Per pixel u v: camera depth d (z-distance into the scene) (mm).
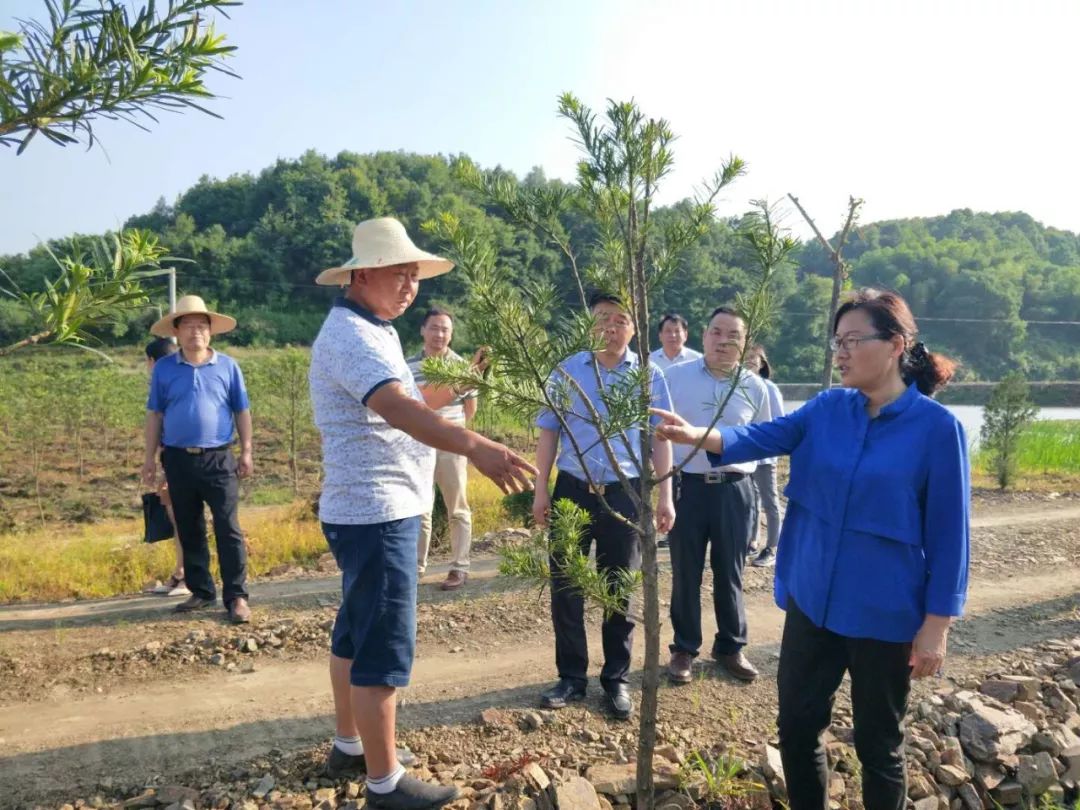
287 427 17250
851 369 2578
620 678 4023
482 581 6496
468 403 6168
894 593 2531
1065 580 6637
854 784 3424
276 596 6273
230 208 84062
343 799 3213
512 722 3885
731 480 4391
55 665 4711
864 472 2564
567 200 2461
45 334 1562
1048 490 12039
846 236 10070
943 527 2484
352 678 2965
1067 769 3740
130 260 1615
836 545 2605
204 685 4473
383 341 2883
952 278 86000
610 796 3270
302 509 10141
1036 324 88938
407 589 2994
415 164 93875
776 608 5895
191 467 5438
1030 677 4383
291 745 3719
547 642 5145
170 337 6273
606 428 2475
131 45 1500
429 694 4293
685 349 6906
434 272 3285
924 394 2689
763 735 3848
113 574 7344
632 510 3916
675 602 4414
